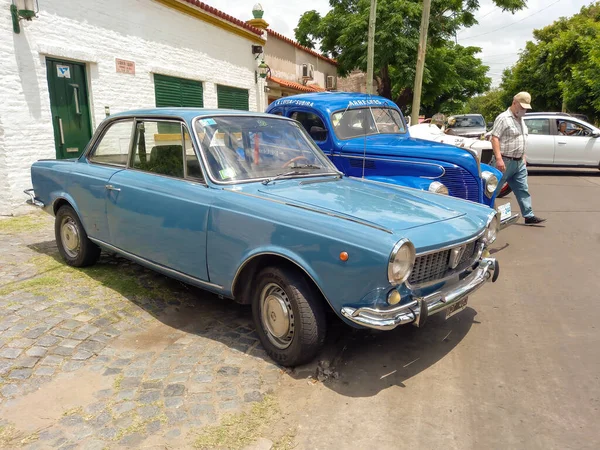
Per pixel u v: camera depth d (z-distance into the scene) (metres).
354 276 2.87
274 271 3.26
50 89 7.77
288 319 3.27
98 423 2.72
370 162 6.21
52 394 2.96
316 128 6.58
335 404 3.00
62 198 4.95
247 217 3.30
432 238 3.11
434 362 3.53
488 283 5.13
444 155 5.75
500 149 7.28
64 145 8.10
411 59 18.28
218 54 12.42
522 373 3.38
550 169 15.67
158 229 3.90
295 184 3.84
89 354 3.43
